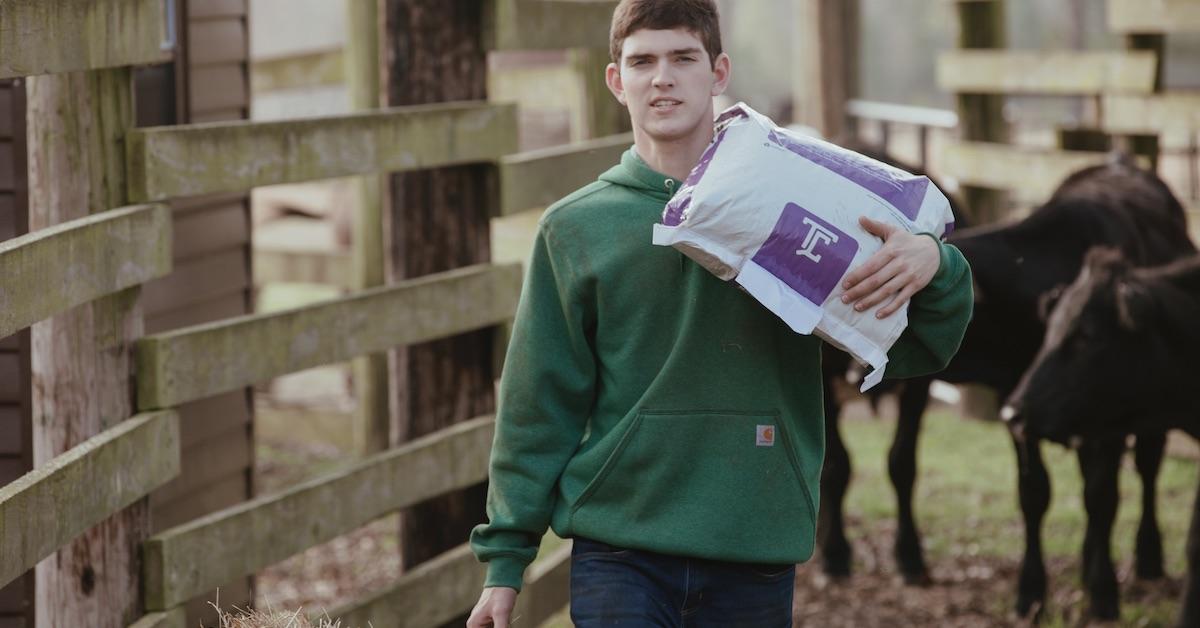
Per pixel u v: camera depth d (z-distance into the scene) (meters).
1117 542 16.58
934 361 6.76
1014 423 13.08
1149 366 12.86
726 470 6.54
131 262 7.89
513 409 6.78
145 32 8.09
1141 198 15.72
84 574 7.96
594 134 16.44
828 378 15.55
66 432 7.94
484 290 11.27
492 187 11.48
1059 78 19.59
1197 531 12.70
